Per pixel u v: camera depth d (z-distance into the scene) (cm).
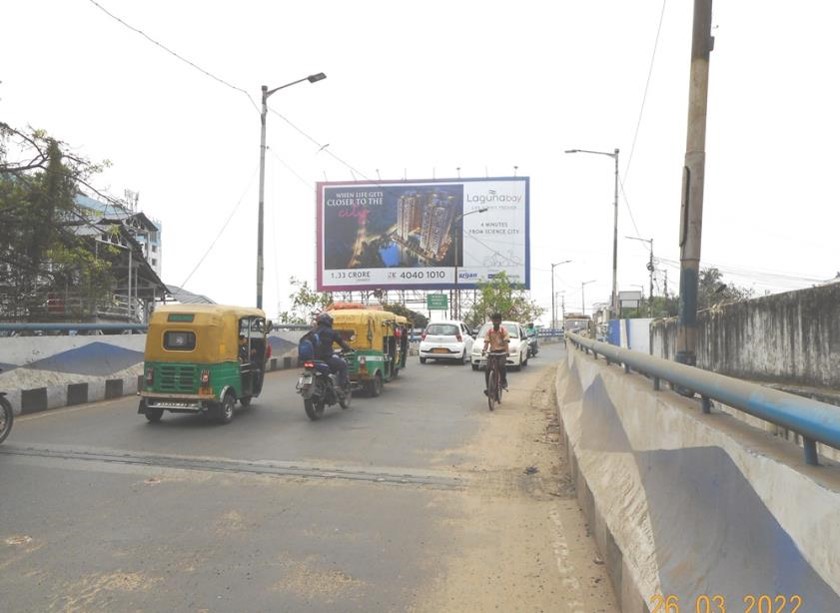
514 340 2211
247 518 547
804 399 216
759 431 277
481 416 1127
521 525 543
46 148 1673
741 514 248
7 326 1087
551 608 390
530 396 1442
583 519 557
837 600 178
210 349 973
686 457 325
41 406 1106
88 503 580
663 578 303
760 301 930
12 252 1709
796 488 204
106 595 397
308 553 471
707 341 1155
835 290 739
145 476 676
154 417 1001
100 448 807
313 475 695
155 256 5322
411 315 5497
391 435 928
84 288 1830
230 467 721
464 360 2497
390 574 438
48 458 747
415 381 1714
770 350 900
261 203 2156
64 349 1216
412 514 569
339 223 4450
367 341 1348
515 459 791
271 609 383
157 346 983
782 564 211
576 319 5522
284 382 1638
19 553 462
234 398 1041
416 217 4412
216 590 407
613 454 520
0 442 806
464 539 508
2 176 1655
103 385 1264
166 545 481
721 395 282
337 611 382
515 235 4369
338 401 1109
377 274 4425
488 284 4309
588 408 736
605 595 407
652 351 1784
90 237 1942
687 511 312
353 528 529
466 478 698
